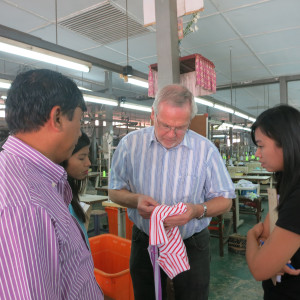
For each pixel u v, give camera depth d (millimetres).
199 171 1521
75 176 1387
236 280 3186
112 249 2504
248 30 5297
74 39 5574
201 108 13555
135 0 4078
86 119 8195
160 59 2352
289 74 8391
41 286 533
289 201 933
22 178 602
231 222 4957
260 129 1053
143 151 1574
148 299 1664
